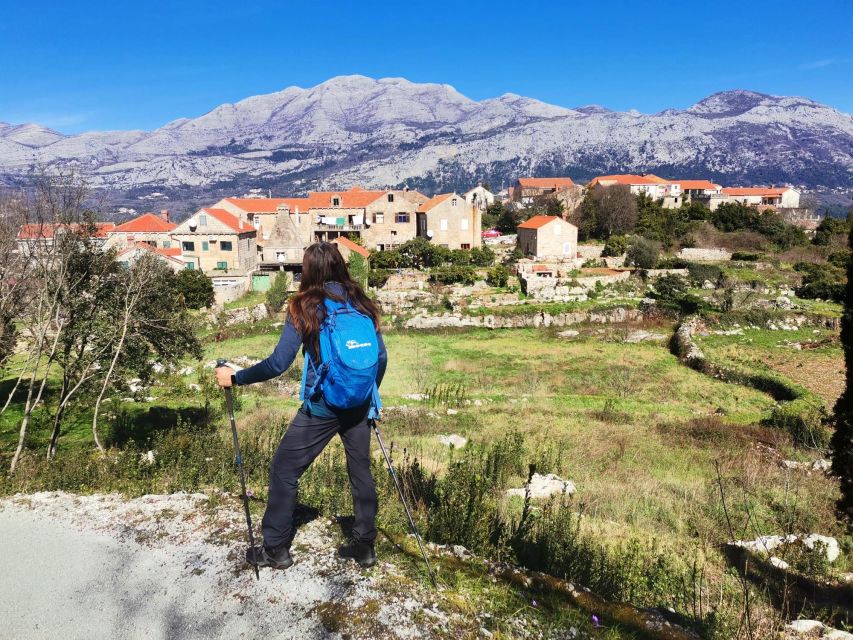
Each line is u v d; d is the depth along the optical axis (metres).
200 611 3.50
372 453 14.27
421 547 3.92
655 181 111.88
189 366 32.38
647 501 10.94
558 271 60.62
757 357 37.34
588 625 3.63
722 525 9.66
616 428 20.64
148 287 17.86
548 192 115.94
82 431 20.08
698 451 17.00
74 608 3.56
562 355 40.94
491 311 50.44
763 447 17.97
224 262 62.19
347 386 3.42
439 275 57.50
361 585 3.73
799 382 30.78
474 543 5.50
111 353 17.69
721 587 6.25
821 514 10.47
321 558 4.05
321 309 3.42
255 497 5.19
